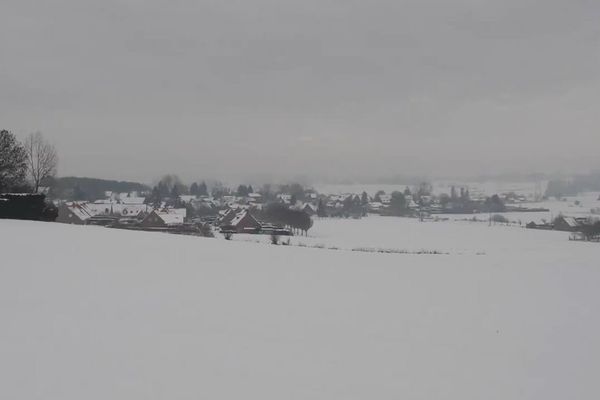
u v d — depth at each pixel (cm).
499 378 805
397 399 715
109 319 1034
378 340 981
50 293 1223
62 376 734
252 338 959
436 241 7019
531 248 5225
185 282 1453
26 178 5291
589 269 2016
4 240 2108
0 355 803
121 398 671
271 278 1598
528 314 1219
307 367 821
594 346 974
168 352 856
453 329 1075
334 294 1391
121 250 2025
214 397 691
